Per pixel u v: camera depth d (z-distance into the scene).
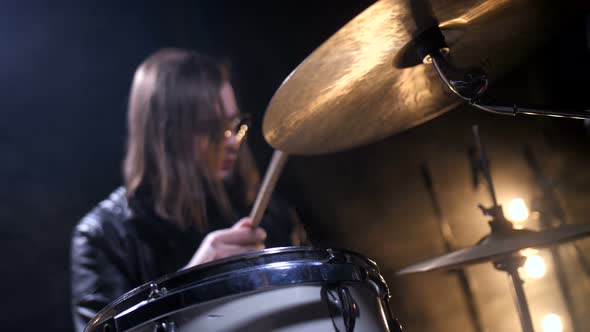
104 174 3.53
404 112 1.49
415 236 3.27
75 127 3.54
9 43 3.50
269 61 3.50
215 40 3.55
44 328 3.35
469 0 1.16
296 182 3.45
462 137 3.17
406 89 1.40
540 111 1.20
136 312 1.06
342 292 1.06
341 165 3.44
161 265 1.92
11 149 3.47
